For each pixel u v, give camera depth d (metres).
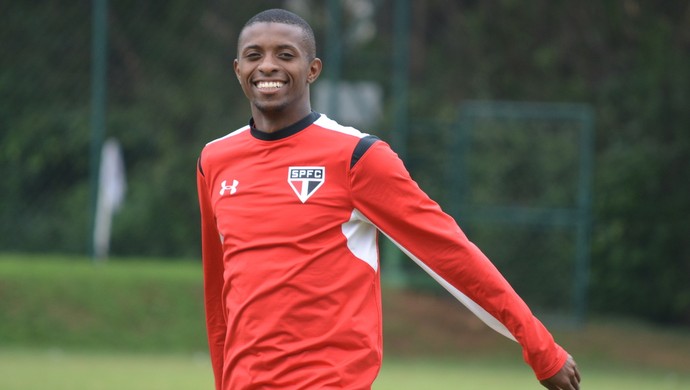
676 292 45.84
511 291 10.77
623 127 47.09
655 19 46.94
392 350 37.31
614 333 41.69
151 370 30.02
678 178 45.94
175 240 44.81
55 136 43.41
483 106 46.19
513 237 42.50
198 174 11.68
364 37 45.41
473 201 42.31
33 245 43.03
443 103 48.47
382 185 10.77
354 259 10.82
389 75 44.12
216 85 45.84
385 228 10.88
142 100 45.66
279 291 10.60
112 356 34.00
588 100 47.62
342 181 10.80
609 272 46.09
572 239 42.22
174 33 45.69
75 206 43.06
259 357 10.59
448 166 42.69
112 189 41.16
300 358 10.53
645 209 45.94
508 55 48.75
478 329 39.25
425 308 40.09
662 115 46.22
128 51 45.53
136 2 45.47
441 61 49.12
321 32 45.50
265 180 10.91
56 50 43.75
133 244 44.53
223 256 11.34
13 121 43.50
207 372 29.86
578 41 48.16
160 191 44.91
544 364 10.73
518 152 42.41
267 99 10.89
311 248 10.68
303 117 11.08
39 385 25.61
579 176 42.06
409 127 42.78
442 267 10.83
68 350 34.94
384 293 40.50
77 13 43.84
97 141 39.59
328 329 10.59
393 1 45.66
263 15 11.07
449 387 28.06
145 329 36.50
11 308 36.50
